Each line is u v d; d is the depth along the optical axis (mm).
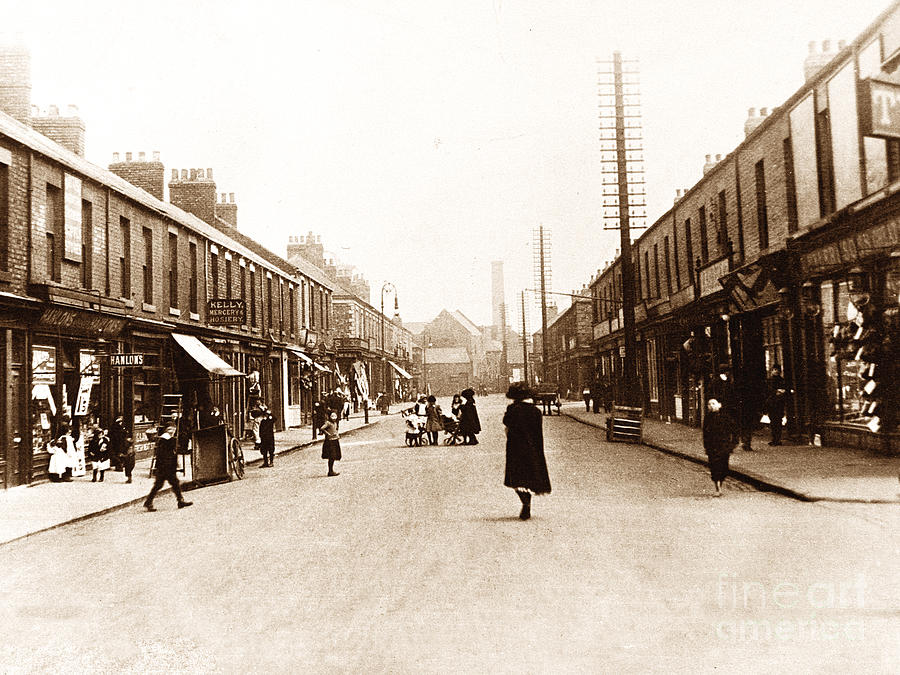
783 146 15836
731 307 19047
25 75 16250
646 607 5258
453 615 5227
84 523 10258
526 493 8898
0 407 13375
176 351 20312
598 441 20812
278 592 6039
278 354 31000
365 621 5176
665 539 7395
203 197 31031
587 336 55000
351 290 56312
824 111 13961
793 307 15414
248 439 26172
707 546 7008
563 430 26547
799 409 15367
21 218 13930
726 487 10844
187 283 21891
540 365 92750
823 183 14008
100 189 16922
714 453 10148
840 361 14062
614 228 21094
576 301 55344
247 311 27500
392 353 69875
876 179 11867
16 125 14672
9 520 10125
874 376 12602
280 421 30969
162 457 11422
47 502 11891
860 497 9000
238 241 33719
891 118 9844
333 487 12859
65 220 15305
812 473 11078
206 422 16000
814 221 13781
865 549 6617
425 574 6410
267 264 29656
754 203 17750
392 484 12922
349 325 48938
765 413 17891
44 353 14727
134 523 10102
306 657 4523
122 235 18156
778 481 10422
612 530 7969
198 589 6246
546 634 4770
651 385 30500
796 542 6996
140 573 6957
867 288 12664
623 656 4355
